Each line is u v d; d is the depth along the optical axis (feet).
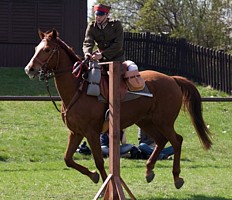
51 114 60.70
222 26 116.98
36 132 52.70
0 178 35.63
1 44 84.43
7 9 84.38
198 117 34.86
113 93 26.40
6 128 53.62
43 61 30.01
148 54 89.25
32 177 36.17
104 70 31.60
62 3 85.51
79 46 85.97
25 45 85.15
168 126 33.42
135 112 32.32
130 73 31.71
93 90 30.37
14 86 71.20
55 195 30.94
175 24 117.19
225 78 72.90
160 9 117.08
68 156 31.30
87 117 30.45
